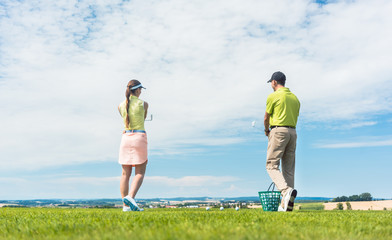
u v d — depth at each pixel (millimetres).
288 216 4180
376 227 3104
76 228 2898
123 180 5711
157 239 2203
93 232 2639
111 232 2588
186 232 2484
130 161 5617
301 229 2840
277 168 5945
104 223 3195
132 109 5645
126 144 5641
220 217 3934
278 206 5645
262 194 5723
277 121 5965
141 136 5660
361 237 2557
